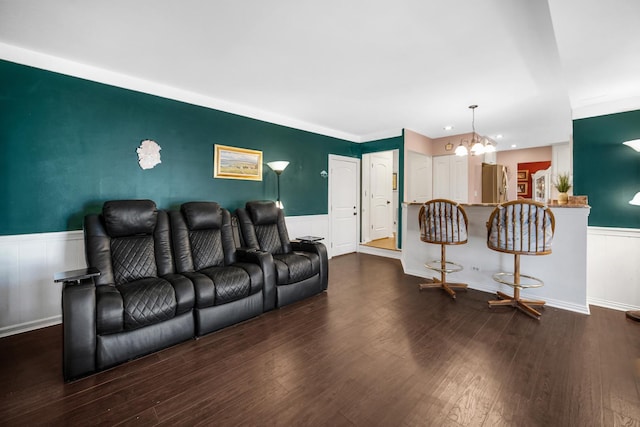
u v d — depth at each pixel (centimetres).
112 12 193
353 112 424
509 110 411
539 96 355
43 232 256
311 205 502
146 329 206
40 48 242
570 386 169
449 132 549
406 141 520
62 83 263
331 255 541
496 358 200
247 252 297
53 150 260
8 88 238
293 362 198
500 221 267
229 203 388
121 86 295
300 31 216
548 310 285
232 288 250
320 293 340
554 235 292
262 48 242
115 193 294
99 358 186
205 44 235
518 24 206
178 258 273
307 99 368
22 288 247
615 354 204
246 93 348
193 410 153
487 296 324
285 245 358
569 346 215
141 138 310
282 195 453
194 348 218
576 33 185
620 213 298
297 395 164
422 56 255
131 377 183
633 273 286
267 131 429
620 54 213
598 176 312
